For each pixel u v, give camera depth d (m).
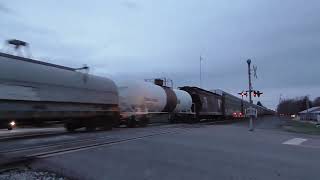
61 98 21.14
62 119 22.09
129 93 31.47
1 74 17.28
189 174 11.11
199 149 15.62
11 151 12.97
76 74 22.92
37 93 19.28
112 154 13.29
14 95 17.81
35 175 9.83
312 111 96.00
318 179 11.17
